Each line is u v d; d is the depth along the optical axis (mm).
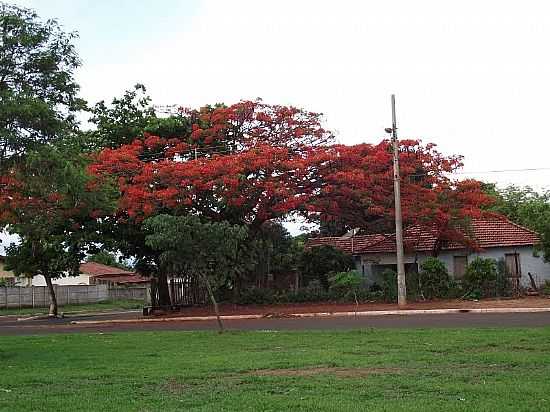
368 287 33531
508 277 31344
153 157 30656
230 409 7711
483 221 37031
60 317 37438
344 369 10883
